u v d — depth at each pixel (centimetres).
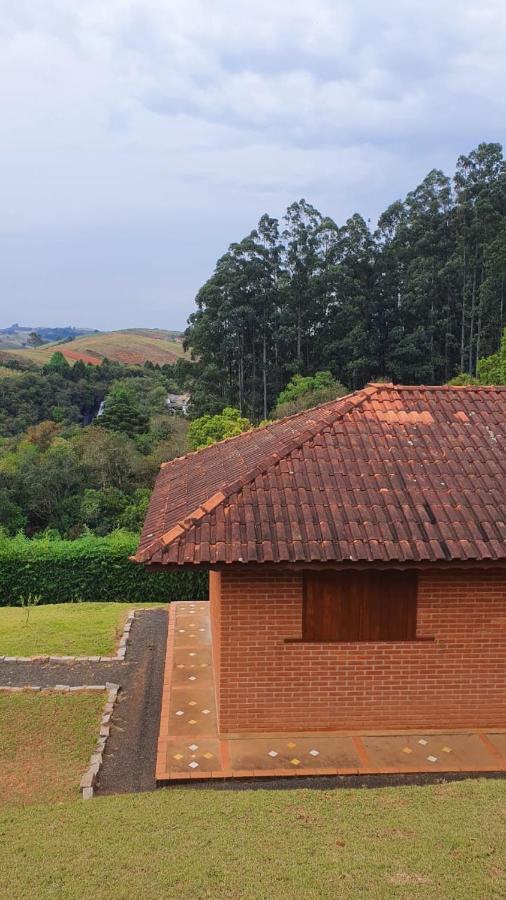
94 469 3531
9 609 1706
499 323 4888
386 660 887
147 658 1262
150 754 880
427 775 799
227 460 1202
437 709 898
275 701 880
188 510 929
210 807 700
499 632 892
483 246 5003
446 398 1149
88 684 1128
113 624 1500
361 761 821
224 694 876
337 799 715
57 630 1454
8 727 959
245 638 869
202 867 586
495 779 777
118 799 738
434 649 889
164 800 727
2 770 838
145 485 3597
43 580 1892
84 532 2983
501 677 899
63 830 662
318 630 877
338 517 841
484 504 879
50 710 1014
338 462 952
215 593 1064
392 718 894
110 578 1897
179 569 786
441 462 966
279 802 709
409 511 857
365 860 594
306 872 576
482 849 611
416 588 881
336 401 1348
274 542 801
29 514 3412
